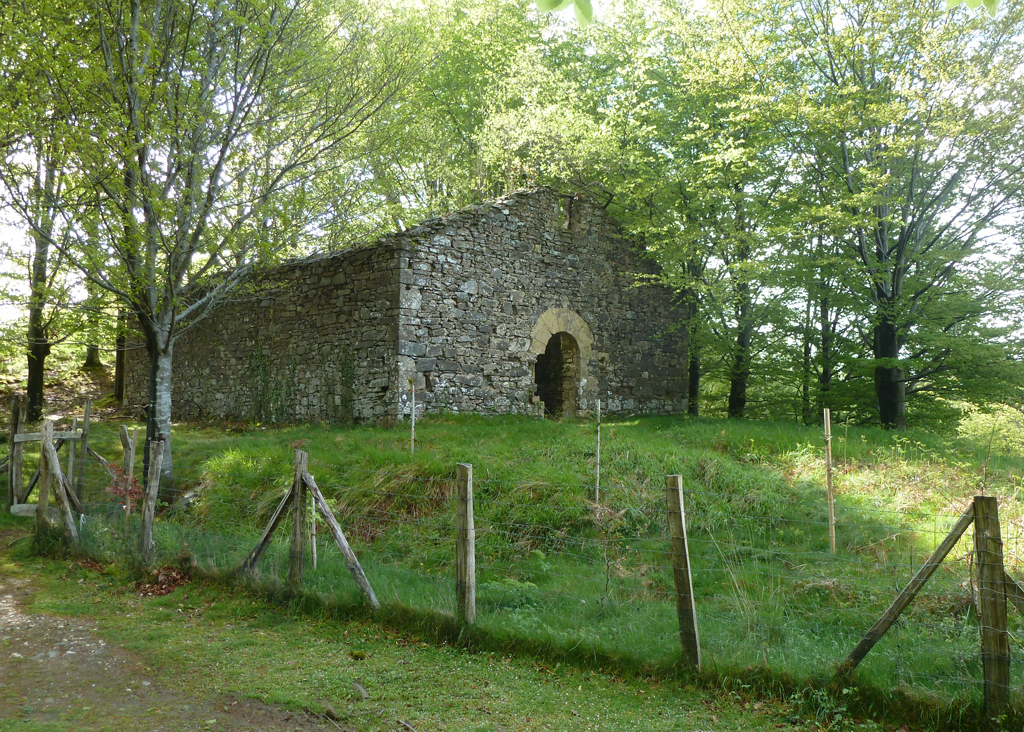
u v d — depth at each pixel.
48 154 9.09
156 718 4.16
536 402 15.90
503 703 4.34
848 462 10.75
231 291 11.52
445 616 5.37
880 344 15.05
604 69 21.66
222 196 10.41
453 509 8.78
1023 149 12.78
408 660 4.98
